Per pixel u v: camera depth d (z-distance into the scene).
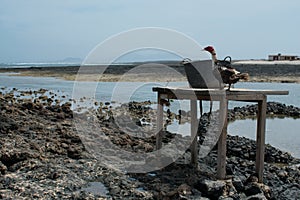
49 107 15.80
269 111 22.08
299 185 8.63
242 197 7.47
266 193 7.87
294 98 30.22
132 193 7.65
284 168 9.98
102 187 7.97
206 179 7.95
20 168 8.82
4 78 51.84
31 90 32.06
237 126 17.89
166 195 7.48
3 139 10.75
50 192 7.59
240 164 10.01
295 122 19.02
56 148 10.29
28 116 13.83
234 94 8.04
